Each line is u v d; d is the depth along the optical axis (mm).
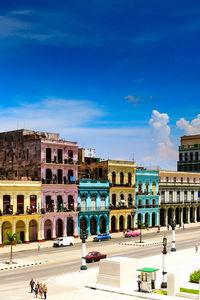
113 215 91188
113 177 92125
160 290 39781
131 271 42188
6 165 85125
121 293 38938
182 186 112938
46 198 77625
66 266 52656
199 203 118062
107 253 63250
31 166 79250
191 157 137125
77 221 82500
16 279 45125
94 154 116688
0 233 69312
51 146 79375
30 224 76500
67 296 37906
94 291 39844
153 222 103875
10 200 71688
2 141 86500
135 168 97312
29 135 80750
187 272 47375
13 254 62875
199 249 66562
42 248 69062
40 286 38062
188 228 103188
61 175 80938
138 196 98062
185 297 36969
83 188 84625
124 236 85688
